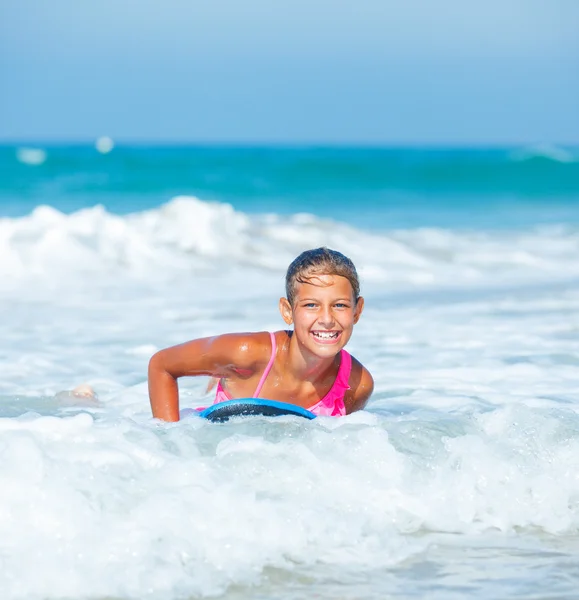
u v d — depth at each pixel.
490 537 3.09
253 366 4.03
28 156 42.19
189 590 2.59
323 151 72.25
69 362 5.98
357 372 4.18
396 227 17.98
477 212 21.86
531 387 5.21
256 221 14.65
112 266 10.66
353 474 3.23
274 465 3.20
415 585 2.71
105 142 106.50
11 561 2.60
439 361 5.93
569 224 18.56
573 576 2.82
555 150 61.84
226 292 9.39
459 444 3.42
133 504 2.88
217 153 58.56
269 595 2.60
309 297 3.79
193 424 3.68
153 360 4.12
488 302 8.62
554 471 3.40
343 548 2.91
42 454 3.01
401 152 71.75
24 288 9.40
